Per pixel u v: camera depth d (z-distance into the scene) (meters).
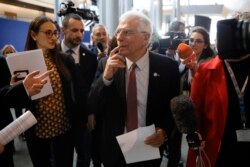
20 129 1.45
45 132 2.07
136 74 1.68
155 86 1.67
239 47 1.19
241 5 1.28
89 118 2.20
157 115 1.69
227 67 1.34
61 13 3.38
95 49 3.32
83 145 2.67
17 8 10.38
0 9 9.71
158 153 1.62
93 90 1.71
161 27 11.45
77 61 2.76
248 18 1.22
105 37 3.29
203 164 1.33
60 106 2.10
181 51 2.00
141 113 1.69
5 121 1.90
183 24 3.56
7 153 1.90
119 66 1.58
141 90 1.68
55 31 2.12
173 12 12.83
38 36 2.08
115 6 5.17
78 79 2.27
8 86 1.88
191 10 15.12
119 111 1.68
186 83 2.25
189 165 1.45
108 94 1.69
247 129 1.28
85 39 3.91
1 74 1.99
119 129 1.67
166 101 1.69
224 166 1.33
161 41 3.14
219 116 1.33
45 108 2.05
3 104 1.87
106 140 1.70
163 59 1.74
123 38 1.57
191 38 2.71
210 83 1.39
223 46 1.22
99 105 1.69
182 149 3.59
